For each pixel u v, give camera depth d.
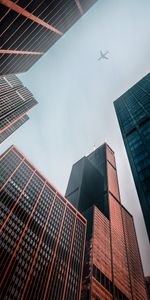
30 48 61.47
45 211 162.75
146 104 70.50
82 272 151.88
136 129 58.50
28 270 120.00
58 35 67.25
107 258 175.88
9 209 136.62
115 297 149.38
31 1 41.59
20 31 48.41
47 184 186.00
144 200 33.62
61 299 124.25
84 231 186.88
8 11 39.19
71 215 186.62
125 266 192.12
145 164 40.47
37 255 131.12
